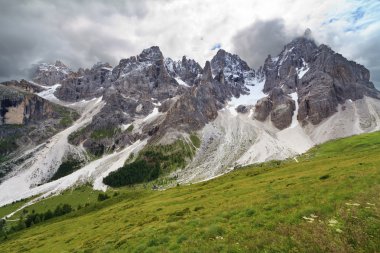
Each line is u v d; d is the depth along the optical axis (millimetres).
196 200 78312
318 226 28250
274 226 31516
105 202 163750
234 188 83938
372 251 23031
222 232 33875
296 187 54656
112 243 46344
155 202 101250
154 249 34750
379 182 40875
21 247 84062
